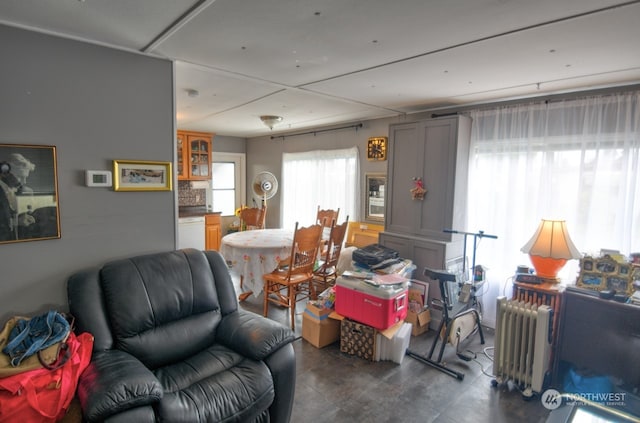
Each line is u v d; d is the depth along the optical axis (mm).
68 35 1957
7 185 1837
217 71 2617
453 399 2314
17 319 1768
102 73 2117
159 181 2398
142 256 2211
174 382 1776
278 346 1988
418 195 3508
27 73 1867
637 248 2668
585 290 2223
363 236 4566
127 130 2238
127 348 1876
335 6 1610
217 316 2281
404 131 3643
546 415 2166
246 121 4926
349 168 4988
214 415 1594
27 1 1568
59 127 1986
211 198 6602
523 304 2395
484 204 3479
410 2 1559
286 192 6148
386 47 2121
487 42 2023
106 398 1390
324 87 3064
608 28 1794
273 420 1920
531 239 2566
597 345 2121
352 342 2838
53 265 2018
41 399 1419
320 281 4004
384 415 2143
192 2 1588
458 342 2785
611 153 2770
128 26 1848
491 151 3404
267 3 1584
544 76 2637
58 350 1562
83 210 2104
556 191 3041
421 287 3352
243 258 3689
